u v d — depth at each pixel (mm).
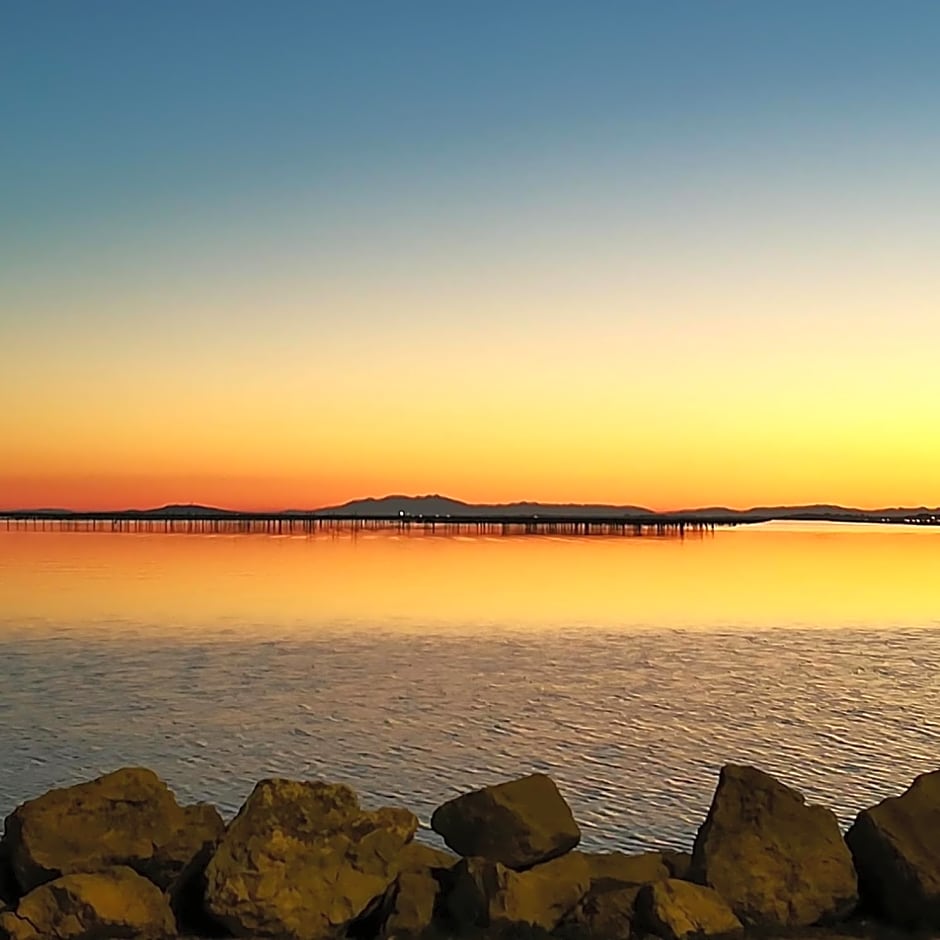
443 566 106875
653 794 23438
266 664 42281
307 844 12000
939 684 38562
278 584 82625
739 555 138750
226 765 25984
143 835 12250
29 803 12367
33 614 60062
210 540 180125
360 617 59844
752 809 12586
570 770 25672
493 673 40562
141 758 26625
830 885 12047
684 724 31281
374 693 35906
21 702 33688
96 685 36969
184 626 54812
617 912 11703
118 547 148875
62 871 11867
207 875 11695
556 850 12461
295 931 11477
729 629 55812
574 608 66000
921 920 11961
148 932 11422
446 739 29016
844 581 91000
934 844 12180
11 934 11039
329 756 26984
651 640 51062
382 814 12625
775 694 36375
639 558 127125
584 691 36750
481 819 12492
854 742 29000
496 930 11539
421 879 12219
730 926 11539
